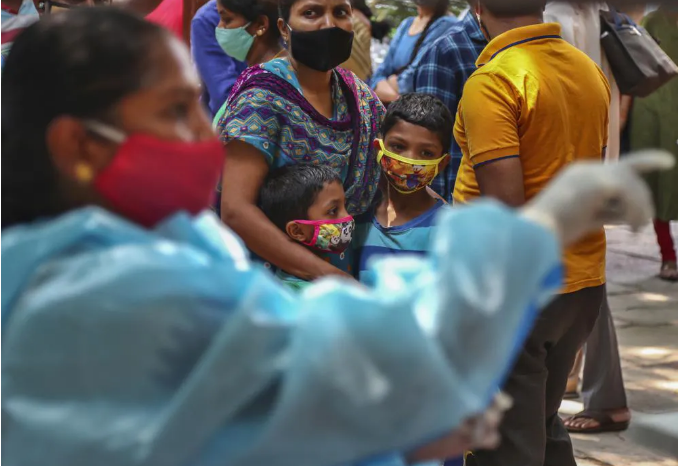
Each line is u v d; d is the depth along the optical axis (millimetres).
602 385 3793
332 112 2672
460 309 984
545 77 2527
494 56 2594
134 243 1062
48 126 1094
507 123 2496
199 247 1159
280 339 990
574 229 1043
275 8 3586
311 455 980
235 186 2508
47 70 1087
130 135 1095
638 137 5938
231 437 987
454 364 991
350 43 2594
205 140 1154
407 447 988
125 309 974
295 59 2602
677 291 5961
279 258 2463
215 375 958
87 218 1053
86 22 1100
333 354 957
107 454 966
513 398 2547
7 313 1047
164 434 955
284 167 2555
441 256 1021
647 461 3537
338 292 984
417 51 4680
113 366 978
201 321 998
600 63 4191
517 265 1005
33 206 1140
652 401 4098
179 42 1146
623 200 1022
